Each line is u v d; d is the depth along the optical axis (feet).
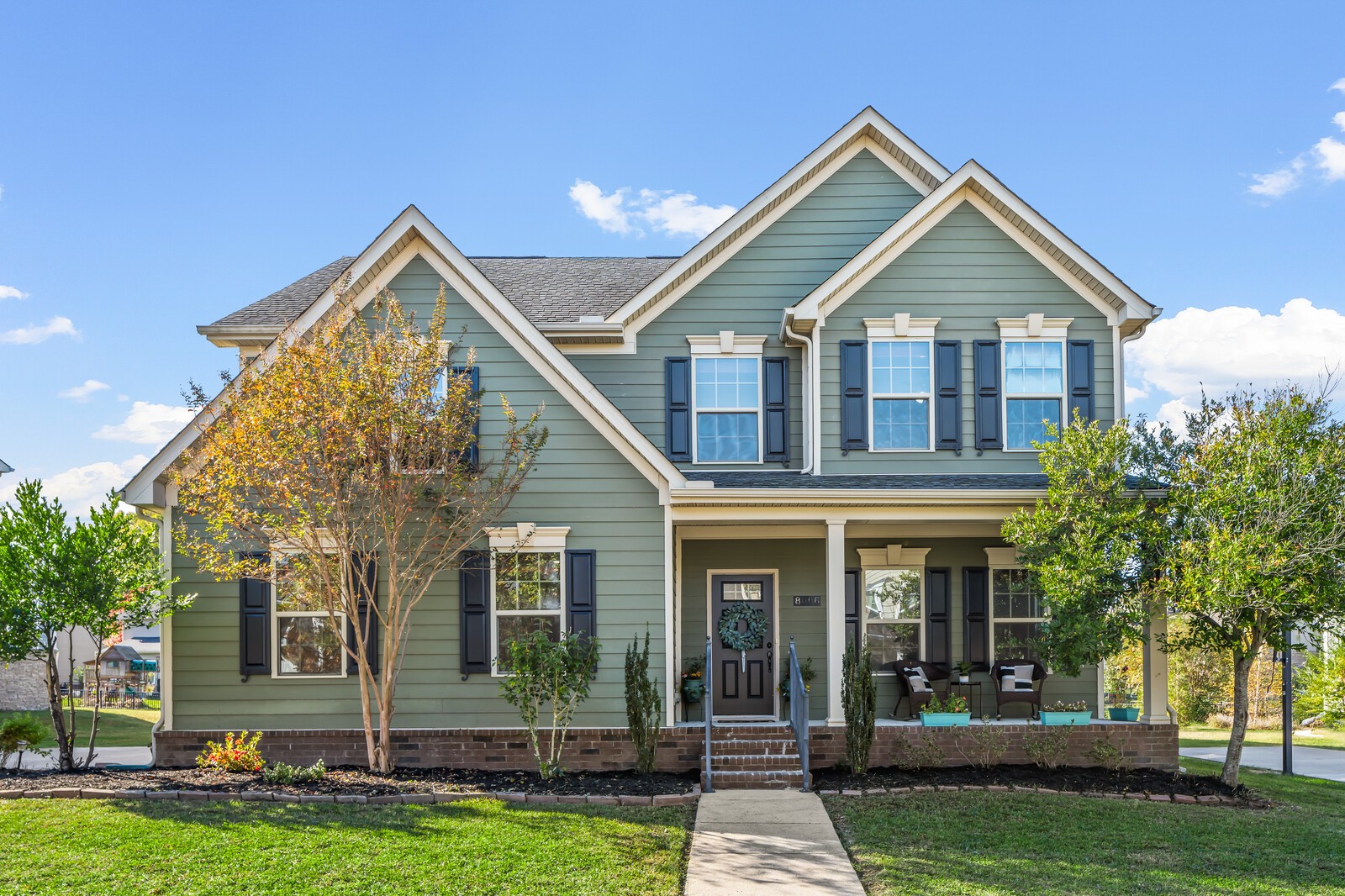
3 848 31.89
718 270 55.77
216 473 41.73
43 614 42.68
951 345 52.54
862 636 54.60
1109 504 44.14
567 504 47.29
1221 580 39.60
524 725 46.39
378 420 40.45
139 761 50.83
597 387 54.85
